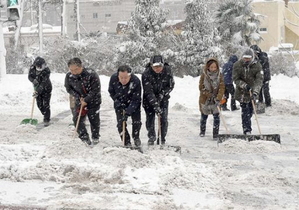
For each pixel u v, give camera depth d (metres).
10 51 34.41
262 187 6.94
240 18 30.86
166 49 29.08
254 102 10.20
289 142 10.24
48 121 12.40
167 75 9.15
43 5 42.34
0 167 7.32
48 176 7.11
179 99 16.62
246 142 9.45
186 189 6.70
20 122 12.46
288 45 34.25
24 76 19.19
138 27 29.03
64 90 16.89
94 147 8.99
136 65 28.44
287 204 6.21
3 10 18.30
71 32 72.12
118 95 9.04
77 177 7.08
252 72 10.24
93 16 76.12
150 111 9.34
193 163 7.94
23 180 7.07
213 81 10.25
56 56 30.88
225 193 6.57
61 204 6.01
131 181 6.86
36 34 55.84
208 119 13.09
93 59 31.17
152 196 6.38
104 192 6.52
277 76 21.36
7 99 15.71
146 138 10.55
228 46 30.94
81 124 9.38
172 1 80.81
